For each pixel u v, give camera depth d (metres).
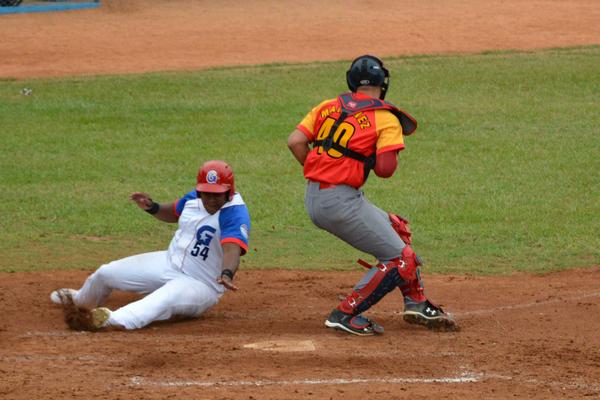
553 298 27.12
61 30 83.56
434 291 28.31
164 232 37.38
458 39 80.62
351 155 21.52
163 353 20.44
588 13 89.81
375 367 19.80
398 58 74.06
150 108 60.16
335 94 63.66
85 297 24.19
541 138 53.53
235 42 79.69
